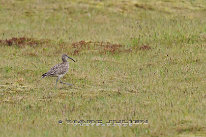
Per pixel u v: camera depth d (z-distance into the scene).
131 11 54.69
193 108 21.28
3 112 21.92
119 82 27.84
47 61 34.06
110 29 46.62
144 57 34.56
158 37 40.03
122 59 34.41
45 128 19.59
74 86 27.06
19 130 19.33
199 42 38.25
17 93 25.64
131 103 22.91
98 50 37.38
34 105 23.22
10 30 47.44
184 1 58.50
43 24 50.31
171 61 32.53
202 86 25.88
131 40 39.94
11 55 36.31
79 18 52.59
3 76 29.41
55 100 24.08
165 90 25.30
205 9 55.44
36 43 40.50
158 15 52.66
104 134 18.47
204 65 30.92
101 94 25.11
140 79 28.19
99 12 54.47
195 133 18.39
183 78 27.94
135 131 18.84
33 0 59.12
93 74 29.69
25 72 30.36
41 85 27.25
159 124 19.45
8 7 56.44
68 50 38.16
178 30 41.12
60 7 56.34
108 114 21.16
